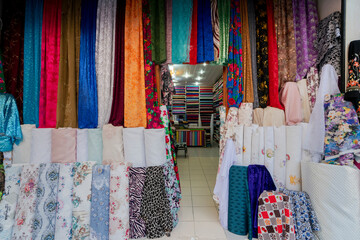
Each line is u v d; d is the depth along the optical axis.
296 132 1.88
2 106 1.77
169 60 2.18
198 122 8.05
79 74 2.01
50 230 1.68
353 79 1.67
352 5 1.78
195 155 5.77
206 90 8.07
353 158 1.63
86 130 1.97
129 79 2.05
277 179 1.96
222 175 1.95
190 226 2.01
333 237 1.51
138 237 1.81
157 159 1.97
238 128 2.09
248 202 1.83
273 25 2.16
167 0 2.18
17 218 1.62
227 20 2.14
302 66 2.08
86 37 2.04
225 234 1.88
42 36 1.98
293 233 1.59
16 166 1.70
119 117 2.05
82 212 1.75
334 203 1.51
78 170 1.80
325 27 1.96
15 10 1.99
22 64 2.02
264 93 2.15
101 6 2.08
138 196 1.85
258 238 1.71
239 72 2.15
